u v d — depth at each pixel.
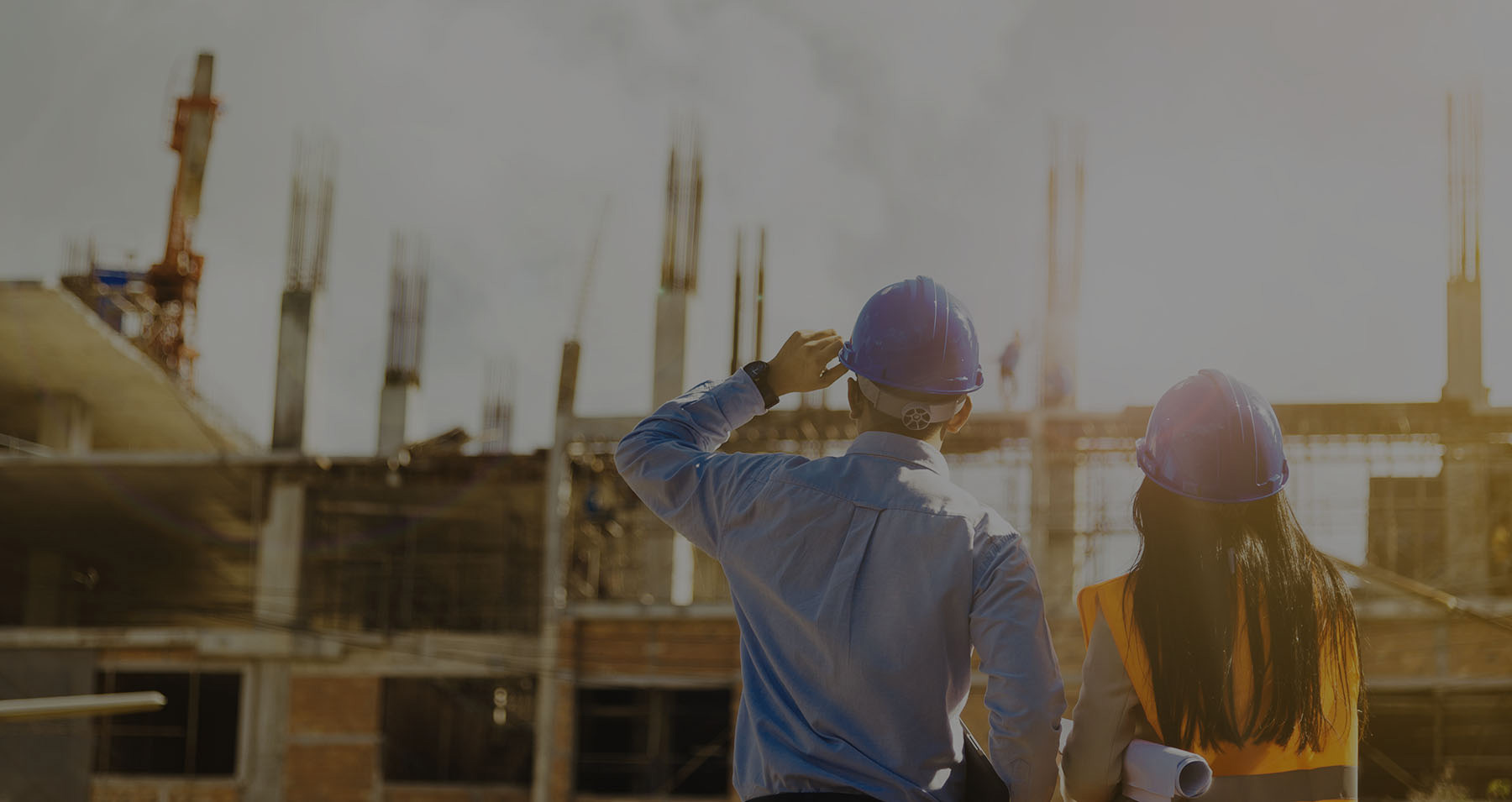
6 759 27.19
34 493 30.98
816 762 2.48
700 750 27.48
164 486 30.23
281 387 30.02
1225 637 2.70
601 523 28.50
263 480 28.89
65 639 27.80
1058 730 2.45
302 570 28.66
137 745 30.14
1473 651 24.77
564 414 28.16
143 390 31.34
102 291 33.66
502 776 30.34
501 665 27.55
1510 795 24.06
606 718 29.08
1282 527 2.77
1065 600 26.28
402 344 33.28
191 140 39.34
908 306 2.67
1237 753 2.71
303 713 27.81
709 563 31.58
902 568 2.51
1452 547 26.19
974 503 2.56
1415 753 25.47
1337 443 25.89
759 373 2.86
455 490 30.02
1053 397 28.23
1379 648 25.20
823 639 2.50
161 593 37.25
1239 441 2.75
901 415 2.64
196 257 38.97
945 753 2.48
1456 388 27.06
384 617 28.44
